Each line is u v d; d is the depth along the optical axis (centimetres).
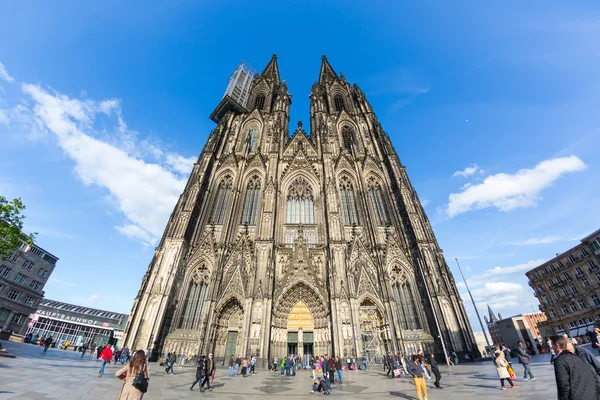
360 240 5250
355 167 6581
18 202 3662
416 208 5481
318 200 6003
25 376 1831
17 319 9231
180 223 5034
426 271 4744
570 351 718
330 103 8381
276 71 10262
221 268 4828
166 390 2011
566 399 664
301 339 4544
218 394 1947
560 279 9731
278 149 6588
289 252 5131
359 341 4047
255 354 3950
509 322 10719
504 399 1415
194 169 6128
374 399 1733
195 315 4562
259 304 4291
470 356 4016
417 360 1593
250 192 6159
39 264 10062
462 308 4406
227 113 7881
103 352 2528
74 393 1494
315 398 1816
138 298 4359
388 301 4528
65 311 13562
